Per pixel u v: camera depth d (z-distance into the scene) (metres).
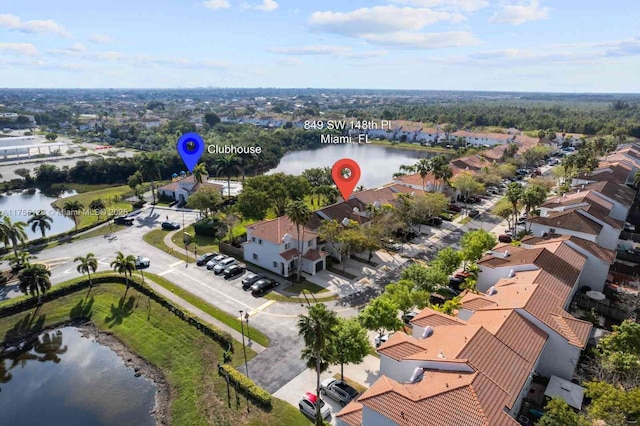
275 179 84.81
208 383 40.44
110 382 42.72
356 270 64.31
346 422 31.28
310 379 40.25
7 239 64.00
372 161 178.00
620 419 28.22
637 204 92.62
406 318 48.88
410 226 81.12
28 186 134.12
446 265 54.28
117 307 54.81
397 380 35.25
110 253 71.38
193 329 48.62
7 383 42.94
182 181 103.69
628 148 136.50
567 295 44.72
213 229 79.38
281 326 48.94
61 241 77.31
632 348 37.09
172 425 36.47
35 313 53.91
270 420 35.34
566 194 84.44
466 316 42.78
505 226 84.62
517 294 42.44
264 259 64.88
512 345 34.94
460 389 28.42
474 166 120.12
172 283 59.72
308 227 67.50
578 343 36.88
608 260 53.69
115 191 121.81
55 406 39.62
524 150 145.25
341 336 37.72
